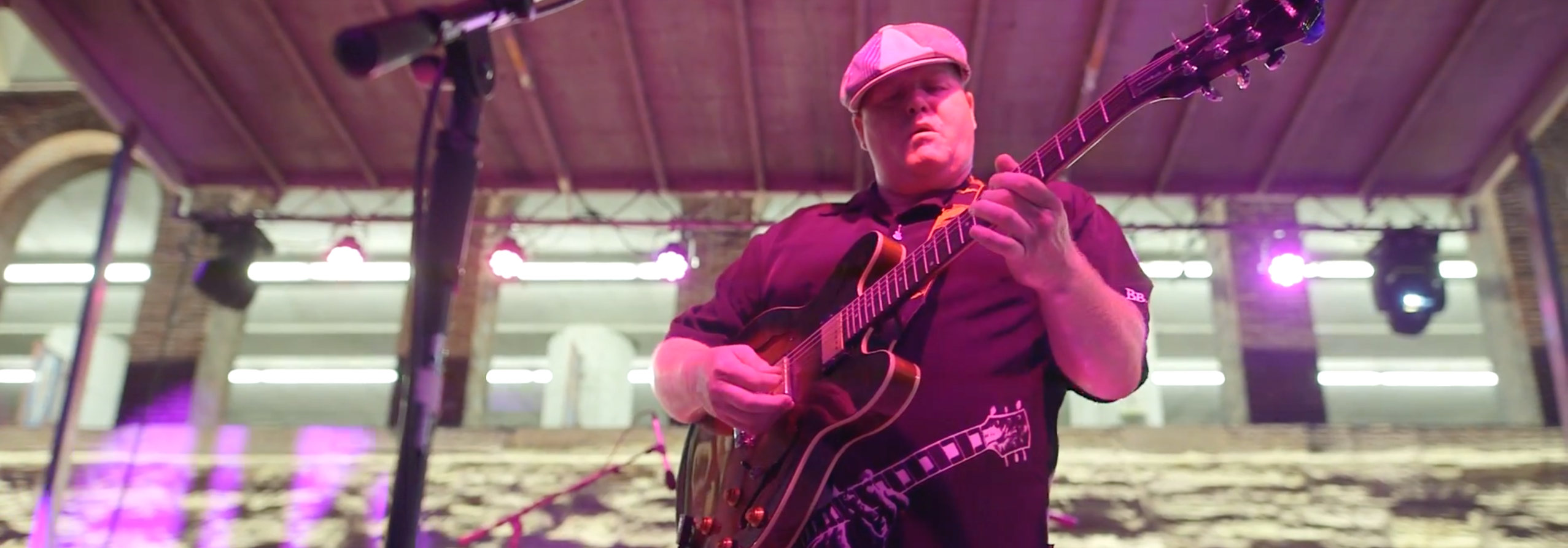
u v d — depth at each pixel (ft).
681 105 19.43
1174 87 4.39
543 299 33.40
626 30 17.25
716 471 5.12
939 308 4.61
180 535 18.13
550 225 22.45
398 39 5.49
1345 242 28.17
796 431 4.74
